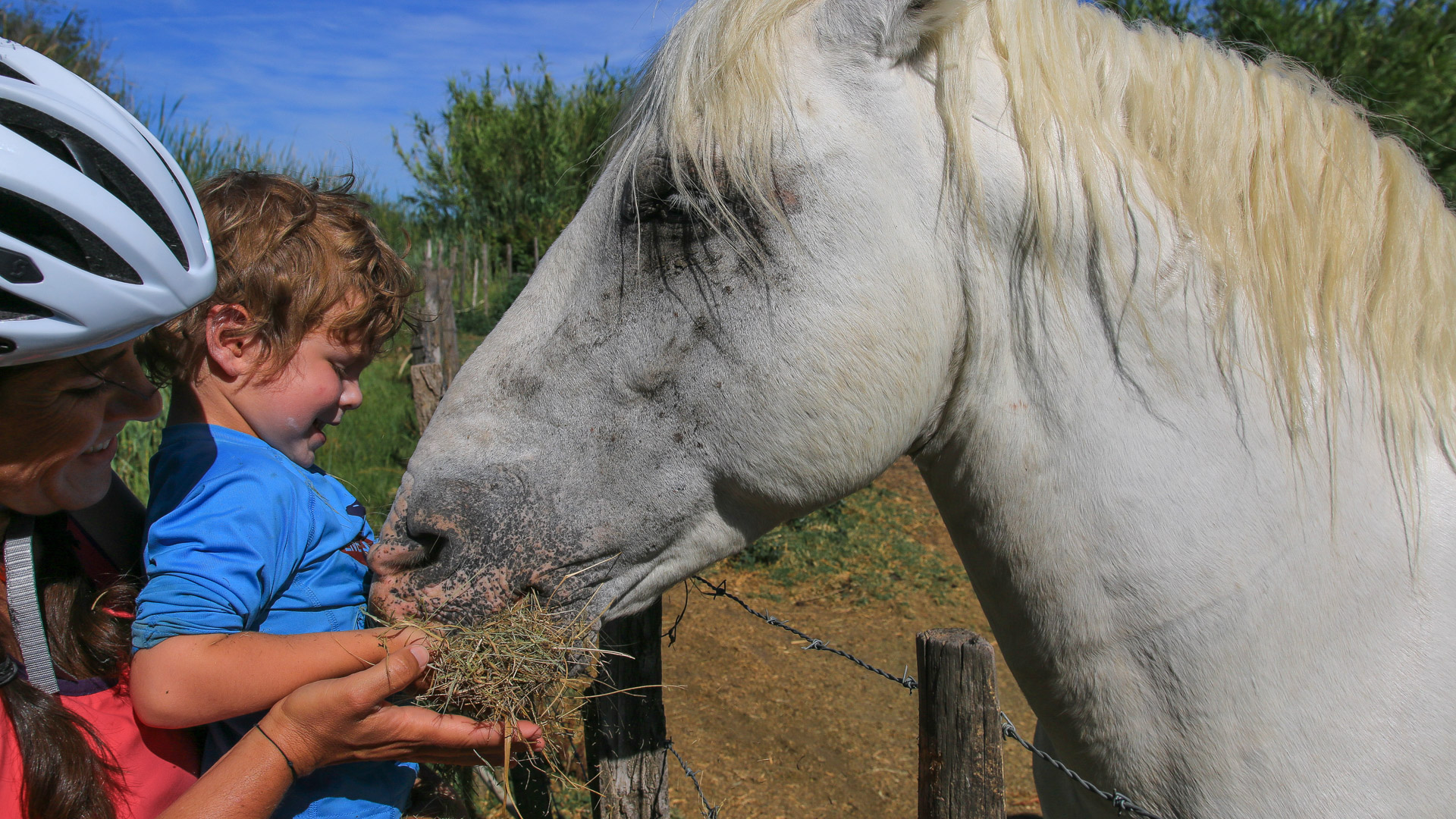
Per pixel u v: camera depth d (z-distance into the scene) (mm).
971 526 1353
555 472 1269
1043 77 1202
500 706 1160
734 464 1248
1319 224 1173
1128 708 1218
